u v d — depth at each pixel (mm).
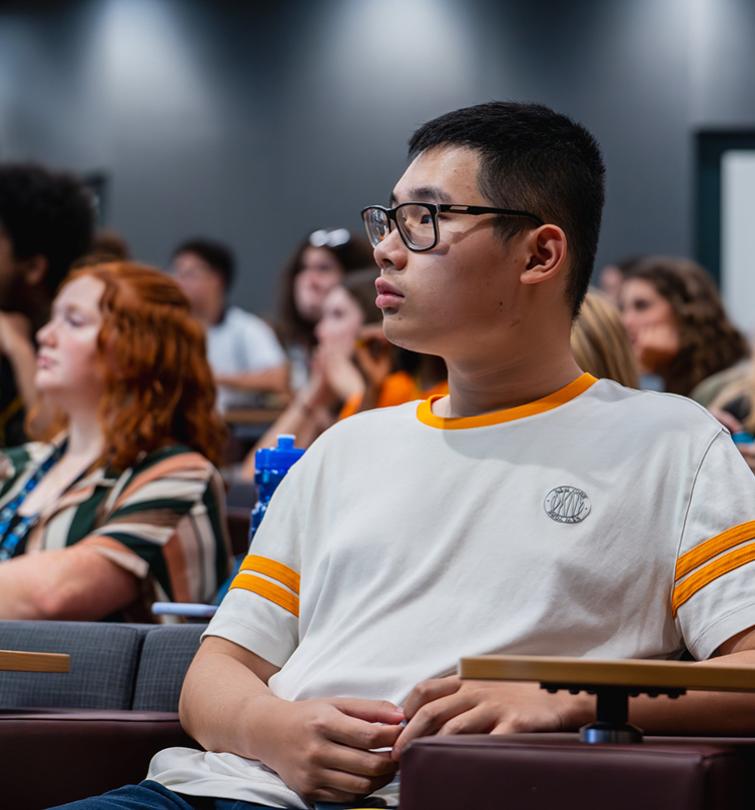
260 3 8977
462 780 1271
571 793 1237
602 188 1783
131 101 9195
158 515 2457
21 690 2025
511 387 1694
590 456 1623
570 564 1560
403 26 8695
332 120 8836
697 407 1652
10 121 9898
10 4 9898
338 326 4125
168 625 2061
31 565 2398
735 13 8180
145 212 9141
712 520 1555
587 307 2369
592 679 1254
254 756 1571
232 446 4773
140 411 2586
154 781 1614
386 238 1686
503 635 1547
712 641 1512
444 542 1614
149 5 9195
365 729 1467
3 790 1821
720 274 8273
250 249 8961
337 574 1665
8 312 3541
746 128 8172
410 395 3400
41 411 3439
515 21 8477
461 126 1702
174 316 2668
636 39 8305
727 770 1234
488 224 1650
